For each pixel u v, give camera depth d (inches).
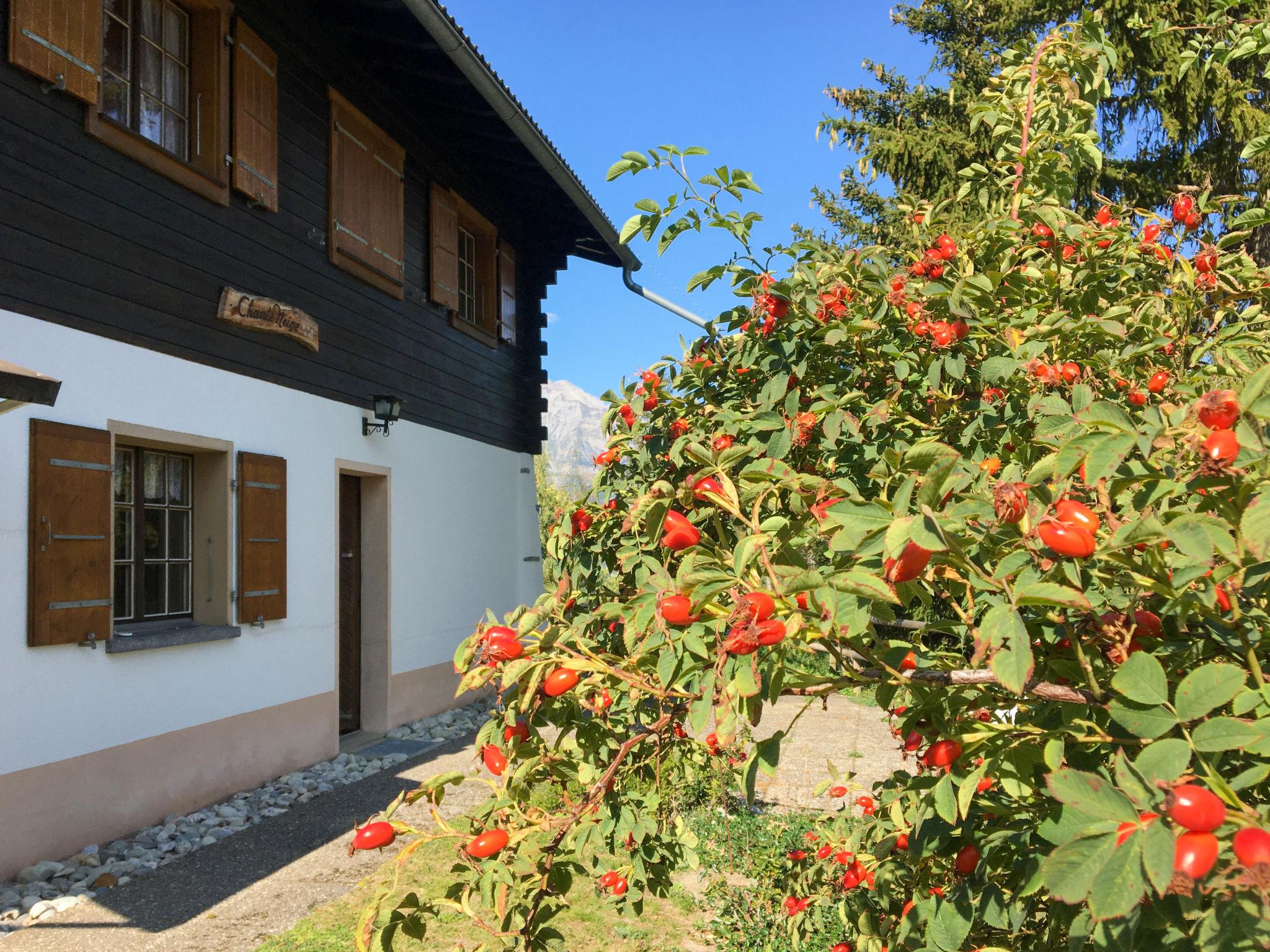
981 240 90.0
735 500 55.1
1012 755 46.8
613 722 69.4
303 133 251.3
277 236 237.0
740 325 95.5
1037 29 502.9
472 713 323.9
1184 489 39.3
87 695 170.2
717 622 46.6
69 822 165.6
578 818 60.4
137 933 137.0
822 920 107.2
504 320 385.1
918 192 521.0
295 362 242.8
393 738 280.7
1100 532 42.9
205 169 212.4
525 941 59.2
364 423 275.7
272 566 225.3
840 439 80.6
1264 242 354.9
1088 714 46.0
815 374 87.4
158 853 171.2
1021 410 76.6
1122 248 92.1
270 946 132.4
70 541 165.9
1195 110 404.8
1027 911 49.5
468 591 347.9
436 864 166.4
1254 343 79.5
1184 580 39.4
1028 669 35.6
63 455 165.3
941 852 53.9
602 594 83.4
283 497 231.1
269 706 224.8
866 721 291.7
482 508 365.1
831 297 83.8
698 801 169.8
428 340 323.9
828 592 39.4
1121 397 83.3
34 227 164.1
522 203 397.7
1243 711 37.7
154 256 193.0
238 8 220.8
